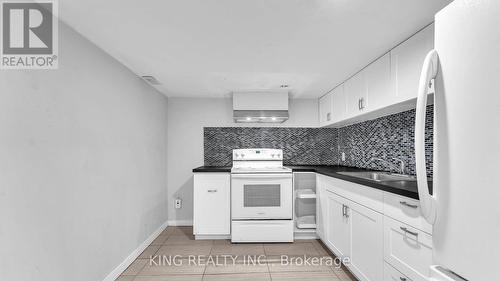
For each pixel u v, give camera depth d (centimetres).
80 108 186
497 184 57
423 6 151
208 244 323
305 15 162
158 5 151
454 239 68
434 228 76
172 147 403
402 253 157
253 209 330
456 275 70
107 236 220
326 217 296
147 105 318
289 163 410
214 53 225
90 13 160
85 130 191
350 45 207
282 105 368
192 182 405
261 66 258
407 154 250
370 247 196
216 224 338
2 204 126
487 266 59
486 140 59
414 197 142
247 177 330
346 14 161
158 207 357
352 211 227
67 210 170
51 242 156
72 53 178
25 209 138
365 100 257
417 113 77
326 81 311
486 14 59
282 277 238
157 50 218
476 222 62
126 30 183
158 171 358
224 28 180
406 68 193
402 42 198
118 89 243
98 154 207
